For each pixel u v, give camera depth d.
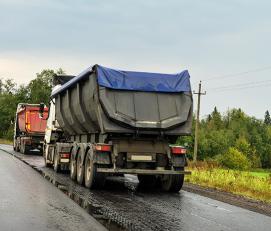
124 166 13.91
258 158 123.50
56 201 10.62
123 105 13.60
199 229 8.09
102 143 13.82
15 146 40.25
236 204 11.74
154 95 13.91
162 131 13.77
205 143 101.56
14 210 9.10
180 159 14.05
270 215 10.13
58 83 22.42
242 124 146.88
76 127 17.28
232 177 19.06
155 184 15.41
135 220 8.66
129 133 13.66
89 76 14.28
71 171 16.47
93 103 13.92
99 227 7.75
